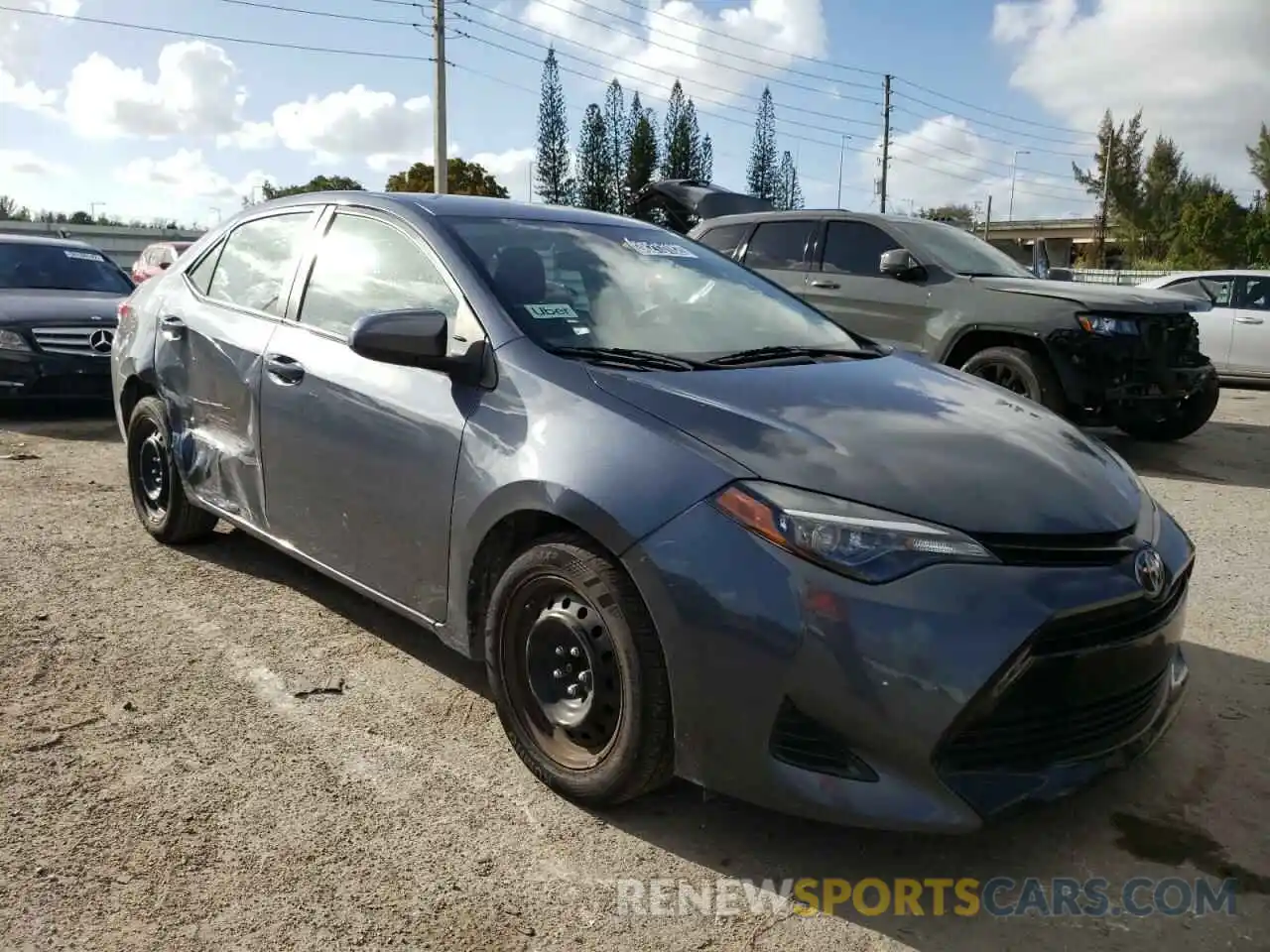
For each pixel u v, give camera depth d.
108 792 2.90
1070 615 2.46
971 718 2.38
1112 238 65.75
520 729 3.04
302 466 3.81
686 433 2.75
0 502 5.79
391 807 2.88
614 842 2.77
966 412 3.19
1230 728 3.50
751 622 2.46
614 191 61.72
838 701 2.41
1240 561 5.44
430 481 3.24
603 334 3.38
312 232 4.19
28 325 8.19
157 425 4.88
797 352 3.62
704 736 2.57
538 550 2.89
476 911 2.46
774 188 62.69
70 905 2.42
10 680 3.55
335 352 3.73
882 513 2.49
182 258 5.12
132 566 4.77
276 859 2.63
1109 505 2.79
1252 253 45.84
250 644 3.94
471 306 3.35
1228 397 12.74
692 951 2.36
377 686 3.62
